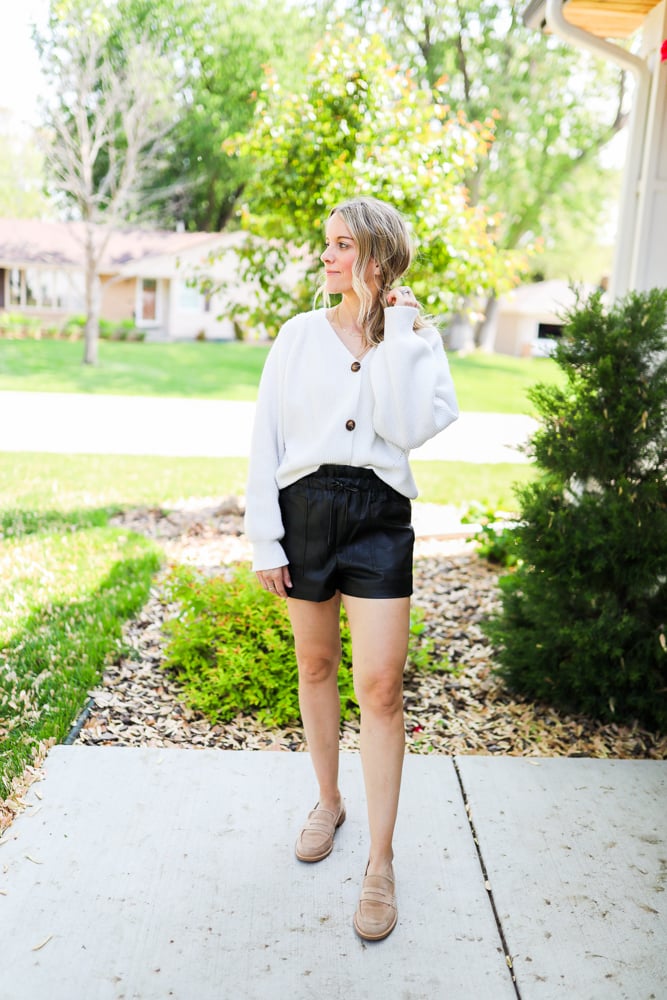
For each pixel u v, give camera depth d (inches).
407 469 83.7
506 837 99.1
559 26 164.2
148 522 252.7
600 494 128.9
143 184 1104.8
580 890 90.3
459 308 278.2
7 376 811.4
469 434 539.2
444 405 82.3
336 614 89.2
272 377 86.6
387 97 253.8
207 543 231.0
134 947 80.0
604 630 124.2
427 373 81.1
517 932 83.8
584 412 127.3
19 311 1218.6
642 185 169.0
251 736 123.5
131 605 167.8
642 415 123.3
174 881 89.3
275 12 1263.5
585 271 1418.6
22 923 82.4
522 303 1405.0
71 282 1156.5
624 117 1225.4
